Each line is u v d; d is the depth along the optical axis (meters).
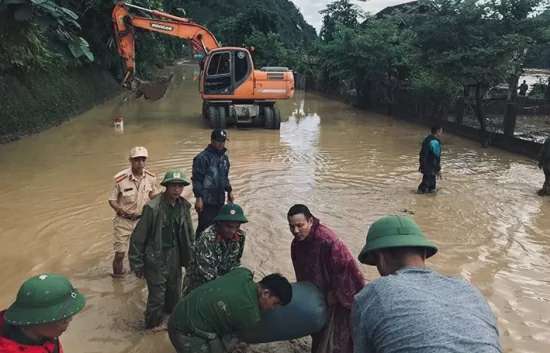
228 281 3.69
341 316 4.11
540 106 23.17
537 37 16.06
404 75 23.00
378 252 2.41
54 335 2.45
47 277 2.48
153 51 32.38
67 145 14.07
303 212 4.03
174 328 3.74
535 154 14.23
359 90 26.70
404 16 25.83
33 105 16.16
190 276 4.64
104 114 20.89
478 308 2.04
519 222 8.52
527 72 34.88
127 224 5.94
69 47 8.41
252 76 17.98
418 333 1.91
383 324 1.99
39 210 8.48
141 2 22.98
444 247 7.32
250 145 15.19
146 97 19.08
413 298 2.01
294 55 42.62
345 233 7.80
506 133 15.48
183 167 11.64
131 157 5.84
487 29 16.02
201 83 18.31
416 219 8.54
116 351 4.61
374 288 2.13
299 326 3.96
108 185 10.04
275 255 6.85
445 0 16.50
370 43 23.73
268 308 3.68
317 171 11.86
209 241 4.46
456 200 9.73
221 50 17.92
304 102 30.12
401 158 13.61
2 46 10.59
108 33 24.81
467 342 1.89
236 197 9.51
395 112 23.02
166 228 4.81
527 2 15.80
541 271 6.56
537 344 4.88
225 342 3.77
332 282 4.02
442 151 15.23
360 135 17.66
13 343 2.38
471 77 15.48
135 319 5.17
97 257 6.68
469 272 6.49
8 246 6.97
